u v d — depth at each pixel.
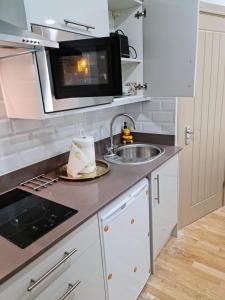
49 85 1.13
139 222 1.49
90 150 1.45
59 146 1.61
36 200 1.19
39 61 1.08
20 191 1.30
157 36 1.70
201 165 2.34
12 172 1.34
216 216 2.54
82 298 1.08
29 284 0.81
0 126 1.25
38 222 0.99
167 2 1.59
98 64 1.18
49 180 1.42
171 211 2.03
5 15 1.06
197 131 2.20
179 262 1.91
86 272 1.08
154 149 2.03
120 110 2.18
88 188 1.30
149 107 2.08
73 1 1.17
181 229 2.33
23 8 0.97
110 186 1.31
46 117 1.16
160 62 1.74
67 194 1.24
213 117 2.27
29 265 0.81
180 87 1.71
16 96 1.19
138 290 1.60
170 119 2.00
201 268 1.84
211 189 2.52
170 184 1.91
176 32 1.61
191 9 1.52
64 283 0.96
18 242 0.87
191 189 2.32
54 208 1.10
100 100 1.46
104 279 1.22
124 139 2.18
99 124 1.95
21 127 1.35
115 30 1.84
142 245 1.58
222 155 2.49
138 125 2.19
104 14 1.38
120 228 1.28
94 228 1.09
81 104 1.33
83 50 1.14
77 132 1.74
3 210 1.11
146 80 1.84
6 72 1.17
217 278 1.75
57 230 0.93
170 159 1.83
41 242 0.86
